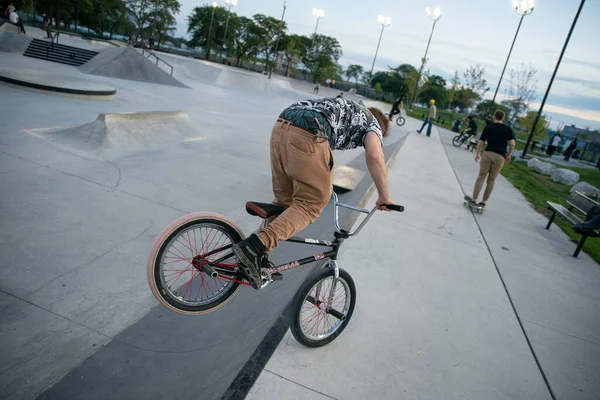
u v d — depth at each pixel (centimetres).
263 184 662
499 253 502
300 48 8494
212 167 696
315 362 242
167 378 244
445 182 880
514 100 3444
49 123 761
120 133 708
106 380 244
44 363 253
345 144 226
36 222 407
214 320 304
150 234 429
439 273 410
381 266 398
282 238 208
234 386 201
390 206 210
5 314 286
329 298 260
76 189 499
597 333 351
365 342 274
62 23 6694
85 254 373
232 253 227
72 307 306
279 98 2688
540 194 1035
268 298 302
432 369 261
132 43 3541
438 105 9744
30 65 1783
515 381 266
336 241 250
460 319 331
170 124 843
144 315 310
